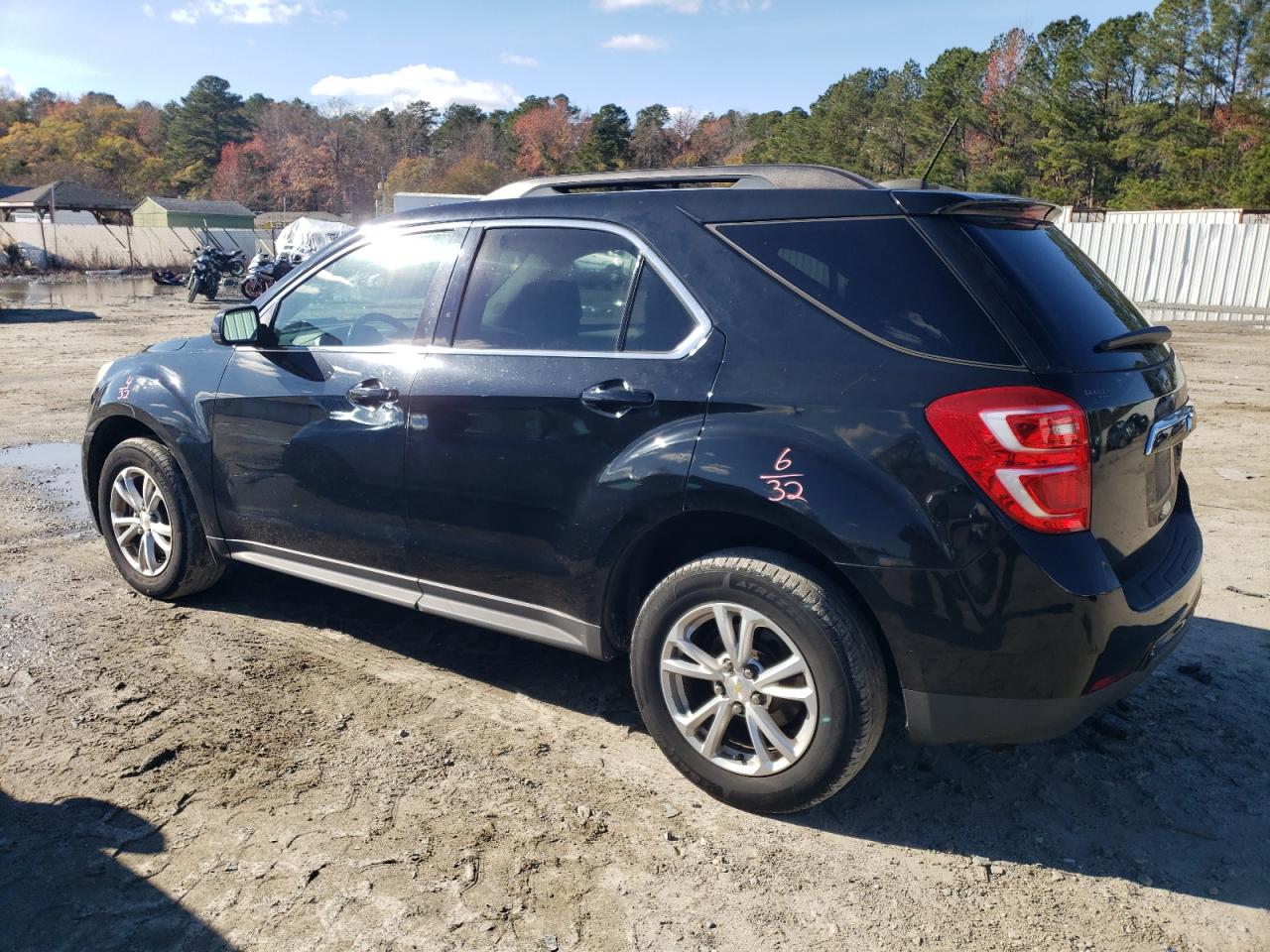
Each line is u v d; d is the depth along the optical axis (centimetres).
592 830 294
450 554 356
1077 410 257
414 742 342
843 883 273
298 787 312
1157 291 2130
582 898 264
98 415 467
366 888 266
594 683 392
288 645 421
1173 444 309
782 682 290
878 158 8069
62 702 363
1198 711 368
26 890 261
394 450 363
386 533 373
